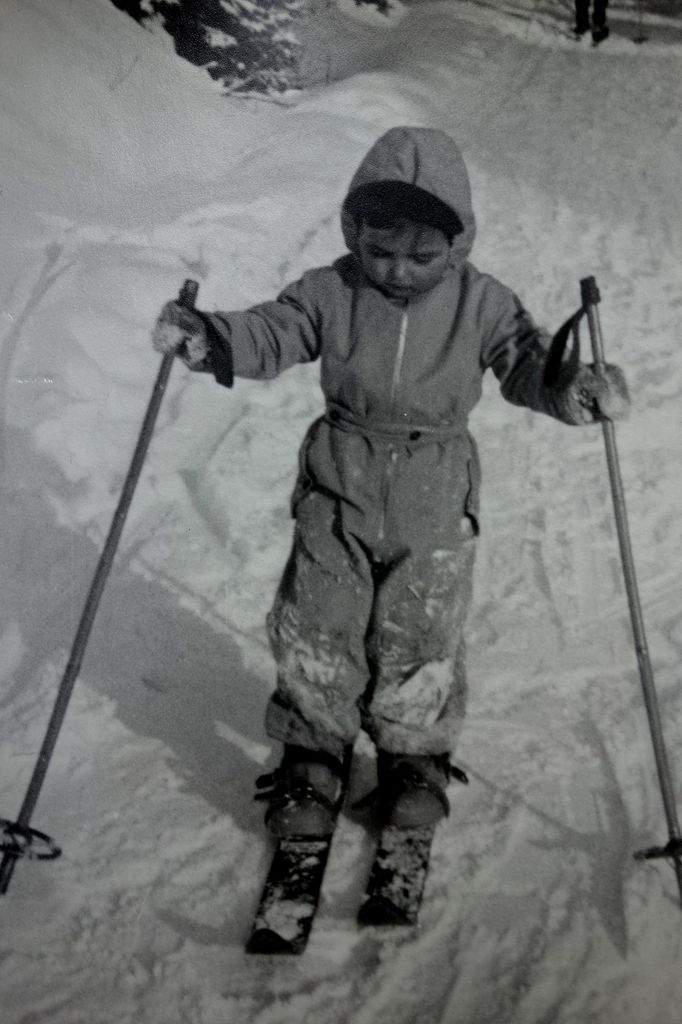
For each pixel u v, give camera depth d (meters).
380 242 2.38
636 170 8.70
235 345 2.47
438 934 2.40
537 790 2.89
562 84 11.32
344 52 11.08
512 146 9.15
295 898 2.37
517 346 2.51
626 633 3.68
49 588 3.65
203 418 4.78
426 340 2.48
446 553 2.53
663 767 2.49
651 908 2.47
